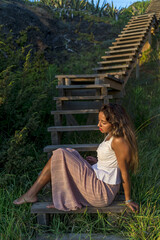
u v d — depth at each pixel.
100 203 2.31
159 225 2.18
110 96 3.60
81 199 2.36
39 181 2.42
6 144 3.29
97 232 2.34
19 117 3.58
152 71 6.63
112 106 2.23
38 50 7.13
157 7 10.42
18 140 2.98
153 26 8.63
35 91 4.35
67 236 2.26
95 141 3.91
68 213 2.49
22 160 3.10
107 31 9.47
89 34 9.13
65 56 7.71
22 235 2.25
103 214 2.48
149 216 2.31
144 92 5.44
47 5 9.78
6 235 2.19
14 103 3.76
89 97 3.62
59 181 2.32
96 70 5.81
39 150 3.72
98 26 9.70
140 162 3.17
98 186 2.28
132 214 2.33
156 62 7.03
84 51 8.13
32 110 3.62
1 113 3.57
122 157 2.18
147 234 2.16
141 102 5.02
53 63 7.20
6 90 3.31
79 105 4.19
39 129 4.04
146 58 7.43
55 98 3.62
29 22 7.68
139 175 2.98
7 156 3.07
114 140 2.18
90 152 3.51
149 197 2.58
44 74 6.21
